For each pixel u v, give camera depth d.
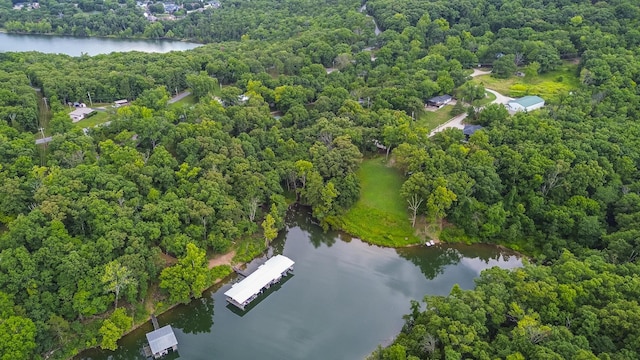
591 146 157.25
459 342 95.56
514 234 144.50
